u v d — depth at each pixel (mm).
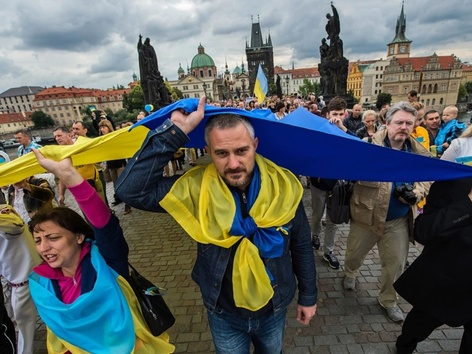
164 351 1543
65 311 1256
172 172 8508
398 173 1577
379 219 2295
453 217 1465
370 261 3469
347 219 2631
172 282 3389
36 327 2842
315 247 3803
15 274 2195
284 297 1414
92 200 1285
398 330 2457
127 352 1327
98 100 99812
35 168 1453
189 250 4164
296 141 1432
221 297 1396
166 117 1228
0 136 73875
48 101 94188
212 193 1205
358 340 2393
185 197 1206
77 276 1402
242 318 1417
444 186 1596
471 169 1383
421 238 1608
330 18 12086
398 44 83688
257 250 1237
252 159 1204
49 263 1358
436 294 1688
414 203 2121
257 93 11633
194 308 2910
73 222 1396
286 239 1363
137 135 1399
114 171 6312
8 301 2762
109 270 1395
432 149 4172
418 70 70125
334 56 12367
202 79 104812
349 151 1430
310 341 2414
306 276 1534
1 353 2039
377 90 86188
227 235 1196
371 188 2312
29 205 2670
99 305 1285
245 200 1273
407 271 1867
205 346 2447
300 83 117125
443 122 4914
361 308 2727
